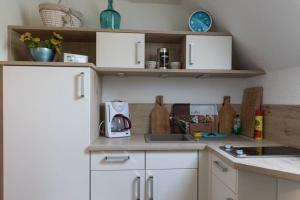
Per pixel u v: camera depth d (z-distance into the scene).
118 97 2.40
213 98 2.48
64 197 1.80
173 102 2.45
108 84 2.39
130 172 1.83
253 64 2.23
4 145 1.76
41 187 1.78
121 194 1.83
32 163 1.78
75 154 1.80
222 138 2.18
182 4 2.42
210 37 2.10
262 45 1.90
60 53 2.12
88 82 1.81
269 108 2.08
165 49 2.16
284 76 1.89
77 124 1.80
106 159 1.81
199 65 2.09
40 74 1.78
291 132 1.80
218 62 2.10
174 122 2.43
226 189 1.54
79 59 1.89
